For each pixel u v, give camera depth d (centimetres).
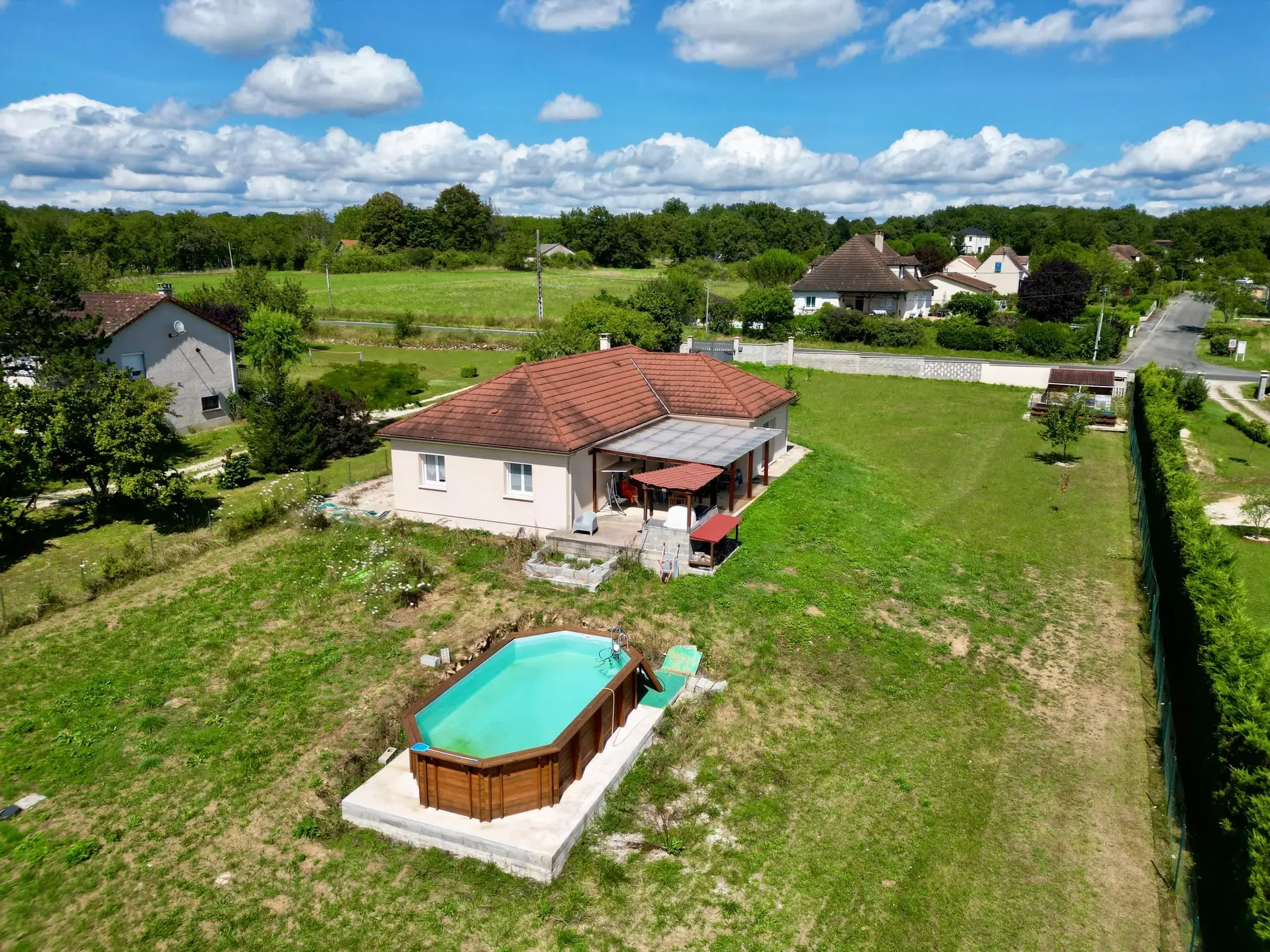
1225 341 6894
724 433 2898
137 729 1616
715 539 2238
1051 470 3609
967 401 5075
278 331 5088
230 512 2934
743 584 2258
